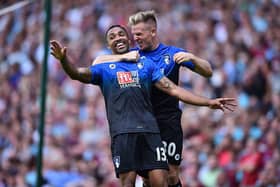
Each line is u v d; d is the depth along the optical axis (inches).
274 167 1753.2
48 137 2126.0
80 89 2333.9
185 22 2509.8
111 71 1040.8
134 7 2657.5
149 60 1055.6
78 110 2268.7
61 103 2316.7
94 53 2500.0
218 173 1830.7
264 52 2261.3
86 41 2573.8
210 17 2479.1
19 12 2655.0
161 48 1085.1
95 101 2266.2
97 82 1048.2
